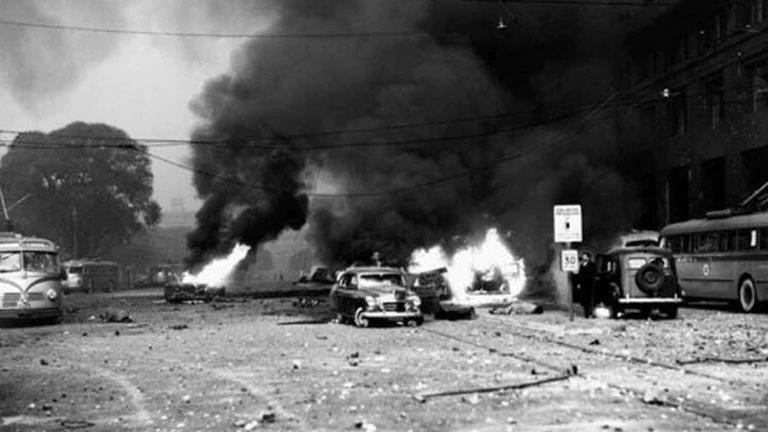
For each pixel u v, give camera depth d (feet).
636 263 74.59
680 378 35.76
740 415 26.86
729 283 83.82
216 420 27.63
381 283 74.90
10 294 81.66
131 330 73.82
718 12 133.18
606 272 77.15
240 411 29.37
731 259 83.30
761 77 121.60
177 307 118.32
